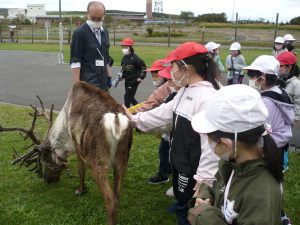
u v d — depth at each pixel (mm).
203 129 1993
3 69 18000
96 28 5703
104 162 3781
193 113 3000
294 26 39375
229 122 1901
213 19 63312
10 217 4410
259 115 1904
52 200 4824
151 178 5348
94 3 5605
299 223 4305
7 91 12469
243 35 35500
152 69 5359
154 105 4648
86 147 3914
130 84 8672
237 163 1959
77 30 5621
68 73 16688
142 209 4648
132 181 5430
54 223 4312
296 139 7348
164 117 3447
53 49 28250
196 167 3041
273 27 39969
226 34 36688
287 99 3564
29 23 64625
